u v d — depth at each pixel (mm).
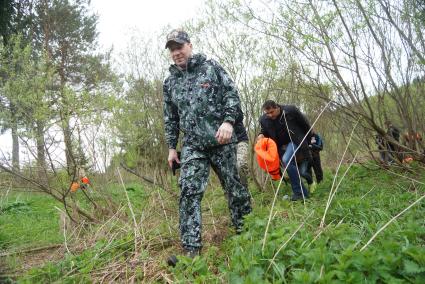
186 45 3465
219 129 3305
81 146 5562
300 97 6340
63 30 16016
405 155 5438
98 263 3561
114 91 6086
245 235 2965
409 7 4219
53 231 5355
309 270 2328
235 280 2342
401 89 5012
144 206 5215
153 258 3543
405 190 4480
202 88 3416
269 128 5406
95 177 5906
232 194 3533
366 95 4672
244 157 4285
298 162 5359
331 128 7078
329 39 4449
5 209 6762
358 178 5609
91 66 14766
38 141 5238
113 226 4602
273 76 5672
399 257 2090
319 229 2918
